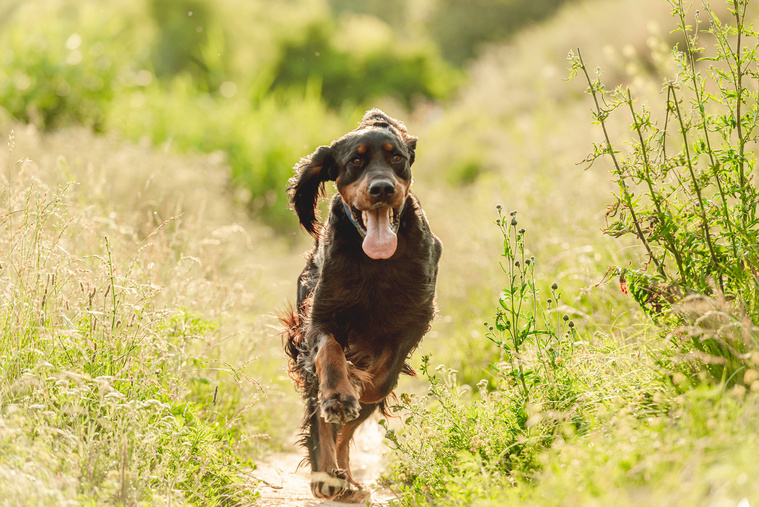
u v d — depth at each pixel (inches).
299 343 208.7
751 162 186.2
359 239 194.9
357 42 1208.8
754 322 157.9
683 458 120.6
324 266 195.3
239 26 1129.4
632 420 147.3
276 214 612.4
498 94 845.2
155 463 167.2
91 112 628.4
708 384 155.3
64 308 191.6
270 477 216.1
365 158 197.8
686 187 202.1
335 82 1152.2
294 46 1171.9
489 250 366.0
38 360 174.1
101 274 204.2
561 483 126.1
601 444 141.9
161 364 207.5
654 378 166.2
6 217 199.6
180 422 179.5
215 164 554.6
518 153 562.9
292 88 1024.9
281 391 267.7
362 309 196.1
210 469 178.2
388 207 186.2
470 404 197.8
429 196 537.0
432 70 1214.9
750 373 136.2
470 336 309.9
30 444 148.9
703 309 158.4
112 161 435.5
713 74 181.5
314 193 213.9
